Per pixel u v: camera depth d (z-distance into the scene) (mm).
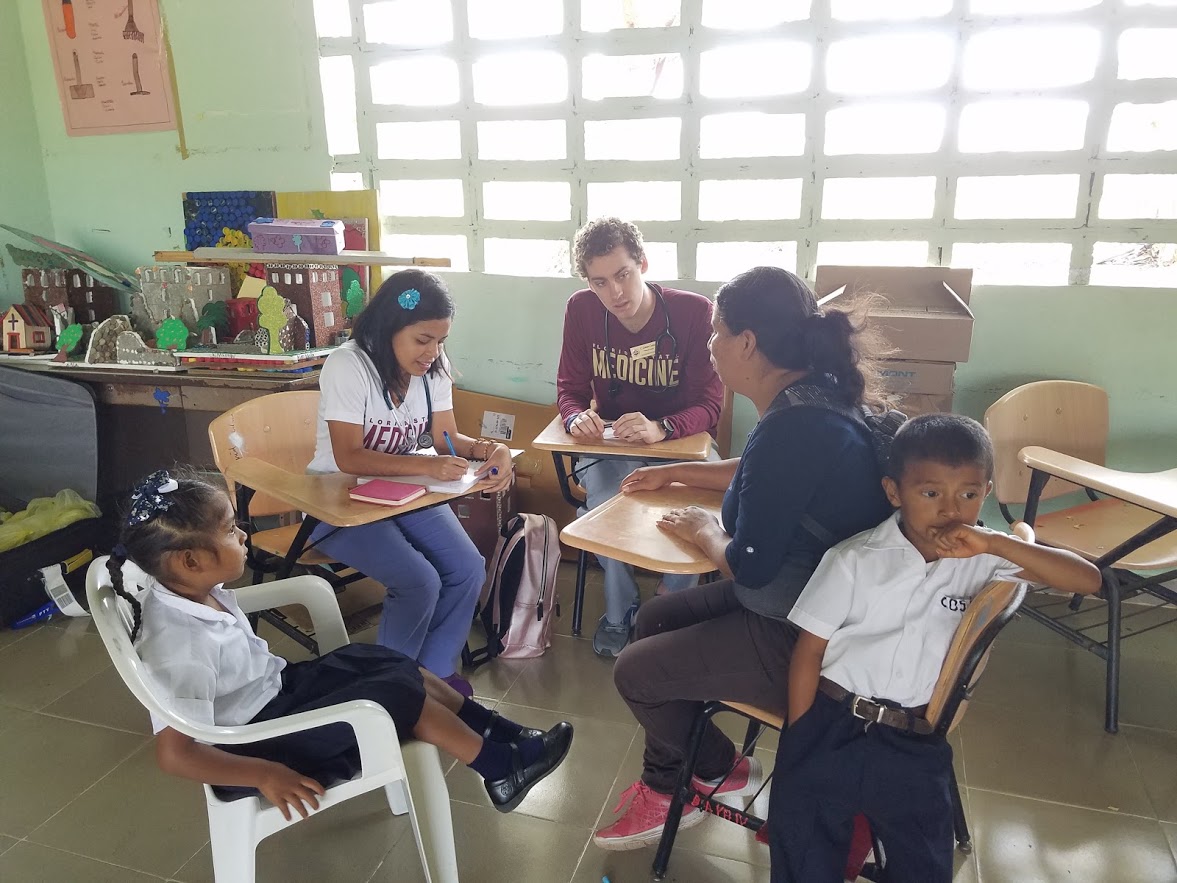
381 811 1898
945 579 1291
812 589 1313
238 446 2279
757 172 2805
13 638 2705
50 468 3166
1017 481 2447
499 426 3219
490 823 1850
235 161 3311
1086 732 2129
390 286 2053
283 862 1747
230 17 3148
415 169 3137
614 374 2586
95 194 3539
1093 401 2527
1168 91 2445
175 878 1706
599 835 1763
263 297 2877
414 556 2049
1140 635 2576
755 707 1506
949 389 2326
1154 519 2400
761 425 1397
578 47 2854
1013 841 1769
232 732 1279
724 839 1792
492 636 2492
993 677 2375
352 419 2074
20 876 1716
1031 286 2639
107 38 3318
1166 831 1796
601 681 2396
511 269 3188
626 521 1685
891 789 1294
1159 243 2551
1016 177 2627
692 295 2496
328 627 1746
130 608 1355
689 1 2721
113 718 2264
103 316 3432
